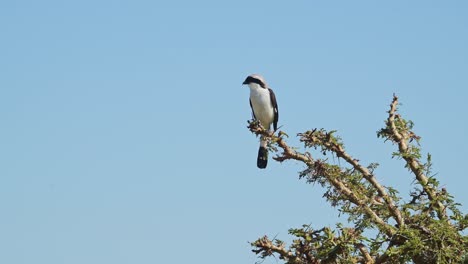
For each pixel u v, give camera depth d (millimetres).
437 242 12438
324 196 14039
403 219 13453
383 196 13938
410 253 12266
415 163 14328
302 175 14141
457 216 13500
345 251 12195
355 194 13766
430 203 13469
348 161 14281
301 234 12758
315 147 14359
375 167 14234
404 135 14945
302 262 12609
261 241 12781
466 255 12320
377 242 12617
